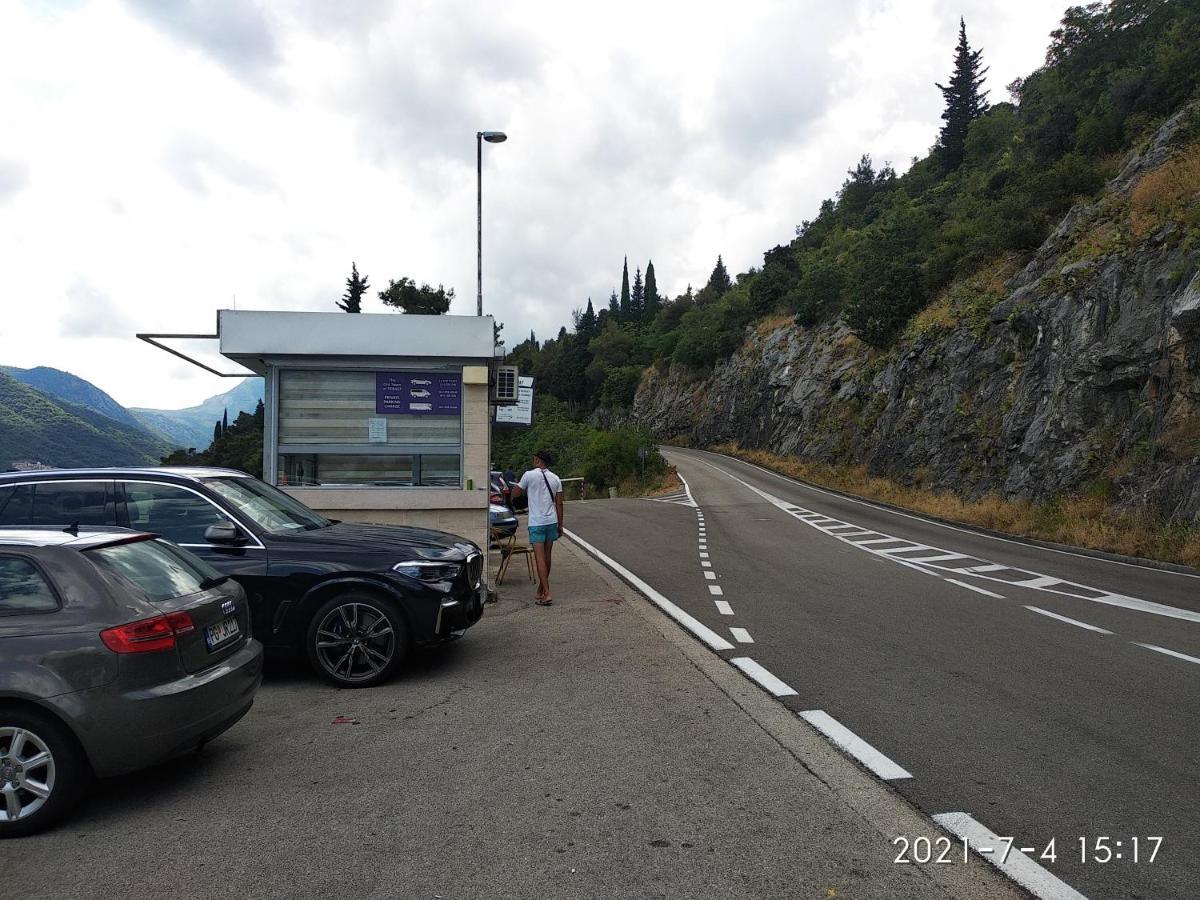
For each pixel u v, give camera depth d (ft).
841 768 14.69
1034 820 12.51
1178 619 29.94
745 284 343.67
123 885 10.69
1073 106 129.29
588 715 17.94
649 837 11.86
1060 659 23.26
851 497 111.24
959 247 136.56
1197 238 62.80
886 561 47.96
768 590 36.27
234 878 10.80
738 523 75.00
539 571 32.27
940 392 106.42
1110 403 68.69
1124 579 41.45
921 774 14.40
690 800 13.23
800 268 267.59
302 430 34.99
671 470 165.27
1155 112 105.81
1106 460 65.77
